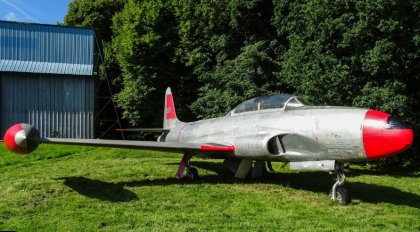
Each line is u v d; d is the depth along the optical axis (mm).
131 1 22219
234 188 7055
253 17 17188
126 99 20406
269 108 7469
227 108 15891
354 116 5598
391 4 9508
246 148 7070
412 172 10672
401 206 5840
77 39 19625
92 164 10172
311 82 10961
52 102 18844
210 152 7938
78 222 4551
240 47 18047
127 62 20281
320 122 5969
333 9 10922
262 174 8859
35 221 4613
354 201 6070
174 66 21000
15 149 4988
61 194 6207
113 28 24125
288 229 4355
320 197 6316
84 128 19422
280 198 6172
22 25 18641
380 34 10312
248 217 4859
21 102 18297
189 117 21953
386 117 5316
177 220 4656
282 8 14195
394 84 9742
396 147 5078
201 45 20312
